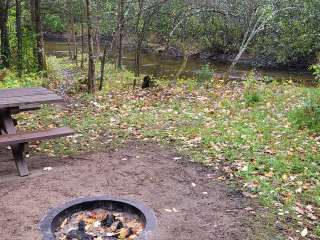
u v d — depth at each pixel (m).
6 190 3.69
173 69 15.82
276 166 4.13
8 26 12.65
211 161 4.36
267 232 3.04
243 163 4.25
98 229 3.07
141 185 3.82
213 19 17.42
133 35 15.56
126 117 6.14
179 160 4.42
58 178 3.95
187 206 3.42
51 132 4.09
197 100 7.29
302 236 2.99
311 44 15.58
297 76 14.87
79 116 6.32
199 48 18.14
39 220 3.17
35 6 11.27
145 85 9.12
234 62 10.77
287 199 3.50
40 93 4.36
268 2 13.90
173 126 5.64
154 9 12.05
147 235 2.94
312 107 5.80
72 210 3.29
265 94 7.50
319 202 3.46
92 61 8.56
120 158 4.49
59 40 26.83
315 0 14.88
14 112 4.67
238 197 3.59
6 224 3.13
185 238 2.94
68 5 15.90
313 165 4.21
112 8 13.61
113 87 9.52
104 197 3.44
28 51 11.97
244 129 5.34
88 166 4.25
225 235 3.00
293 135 5.16
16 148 4.02
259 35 16.78
